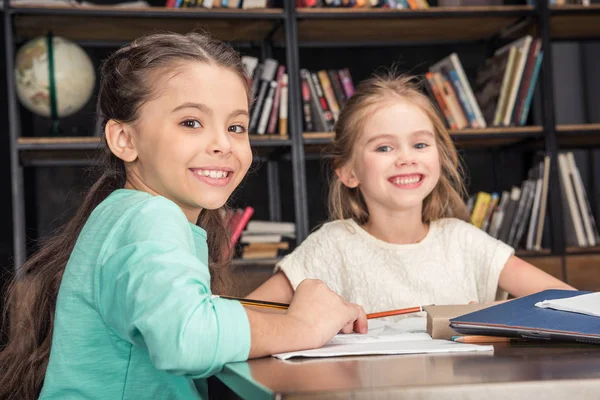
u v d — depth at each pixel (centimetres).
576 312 76
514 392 47
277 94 245
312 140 243
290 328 70
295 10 243
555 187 253
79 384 72
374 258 141
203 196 83
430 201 146
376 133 136
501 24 269
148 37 87
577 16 262
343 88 249
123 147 86
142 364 73
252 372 56
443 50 290
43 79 235
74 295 74
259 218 280
